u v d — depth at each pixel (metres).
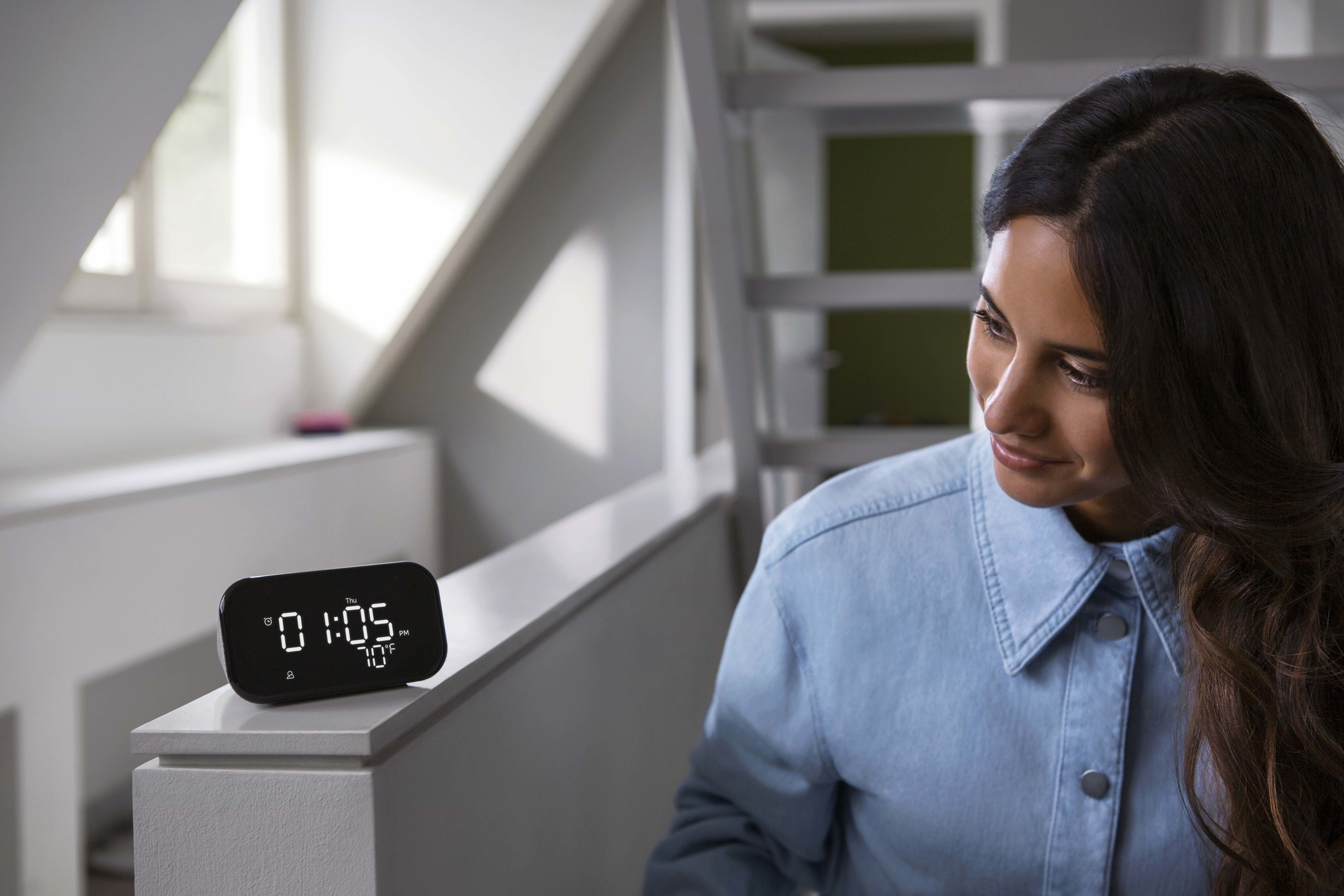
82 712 2.19
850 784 0.75
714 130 1.41
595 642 1.03
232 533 2.14
